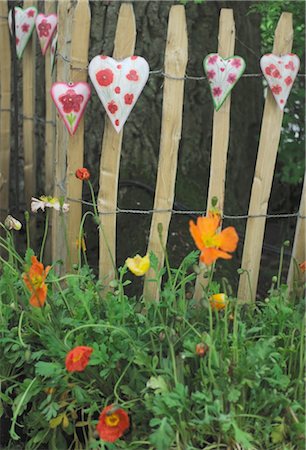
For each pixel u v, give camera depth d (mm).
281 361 2201
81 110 2467
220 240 2002
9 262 2516
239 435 1968
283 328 2357
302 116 4051
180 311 2312
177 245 3240
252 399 2121
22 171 3826
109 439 2014
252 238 2590
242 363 2098
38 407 2279
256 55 3971
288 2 3234
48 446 2322
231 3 3695
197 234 1982
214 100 2428
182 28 2355
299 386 2164
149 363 2119
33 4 3303
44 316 2260
